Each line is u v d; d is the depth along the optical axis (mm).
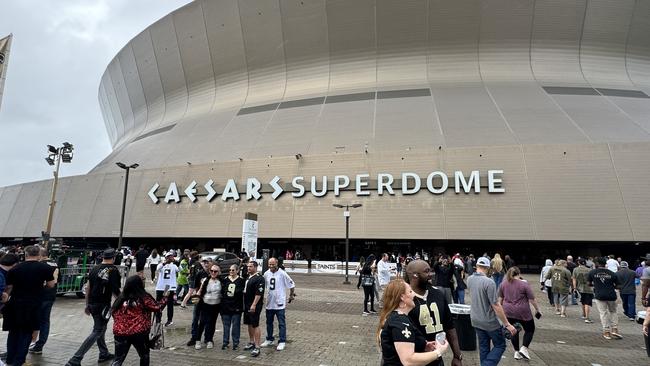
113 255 6762
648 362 7164
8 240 48531
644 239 26047
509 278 7395
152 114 57812
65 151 24984
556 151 29141
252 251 20781
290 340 8492
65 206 41562
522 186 28766
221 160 37125
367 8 44750
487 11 43250
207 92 52219
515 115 35156
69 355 7070
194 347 7898
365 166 31812
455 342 4129
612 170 27953
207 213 34500
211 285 7914
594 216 27109
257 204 33438
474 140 32156
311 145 35656
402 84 43531
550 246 32062
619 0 42562
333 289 18781
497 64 43750
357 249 35094
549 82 41594
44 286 6395
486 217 28625
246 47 49281
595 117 33938
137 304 5414
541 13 42875
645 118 33906
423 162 30812
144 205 36906
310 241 35969
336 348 7816
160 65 55344
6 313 5762
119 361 5273
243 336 8969
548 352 7828
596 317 12023
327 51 46781
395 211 30281
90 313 6551
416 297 4070
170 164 38875
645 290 7082
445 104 38125
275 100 46406
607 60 43375
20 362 5785
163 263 10883
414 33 44719
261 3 47719
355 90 43938
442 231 28969
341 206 29734
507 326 5625
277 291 8008
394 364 3123
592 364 7004
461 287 12336
